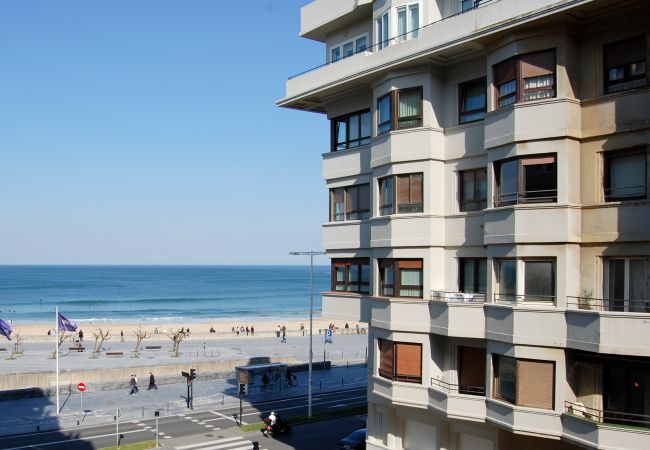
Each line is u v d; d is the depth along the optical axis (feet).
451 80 85.25
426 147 84.64
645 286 65.51
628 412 66.95
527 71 71.72
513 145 72.33
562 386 69.00
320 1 103.45
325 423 160.97
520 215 71.46
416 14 87.20
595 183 69.00
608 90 68.64
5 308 607.78
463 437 85.40
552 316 69.31
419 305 85.35
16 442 142.20
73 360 262.06
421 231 85.35
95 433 150.41
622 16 66.74
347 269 102.53
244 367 201.67
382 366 91.30
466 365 84.38
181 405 182.39
